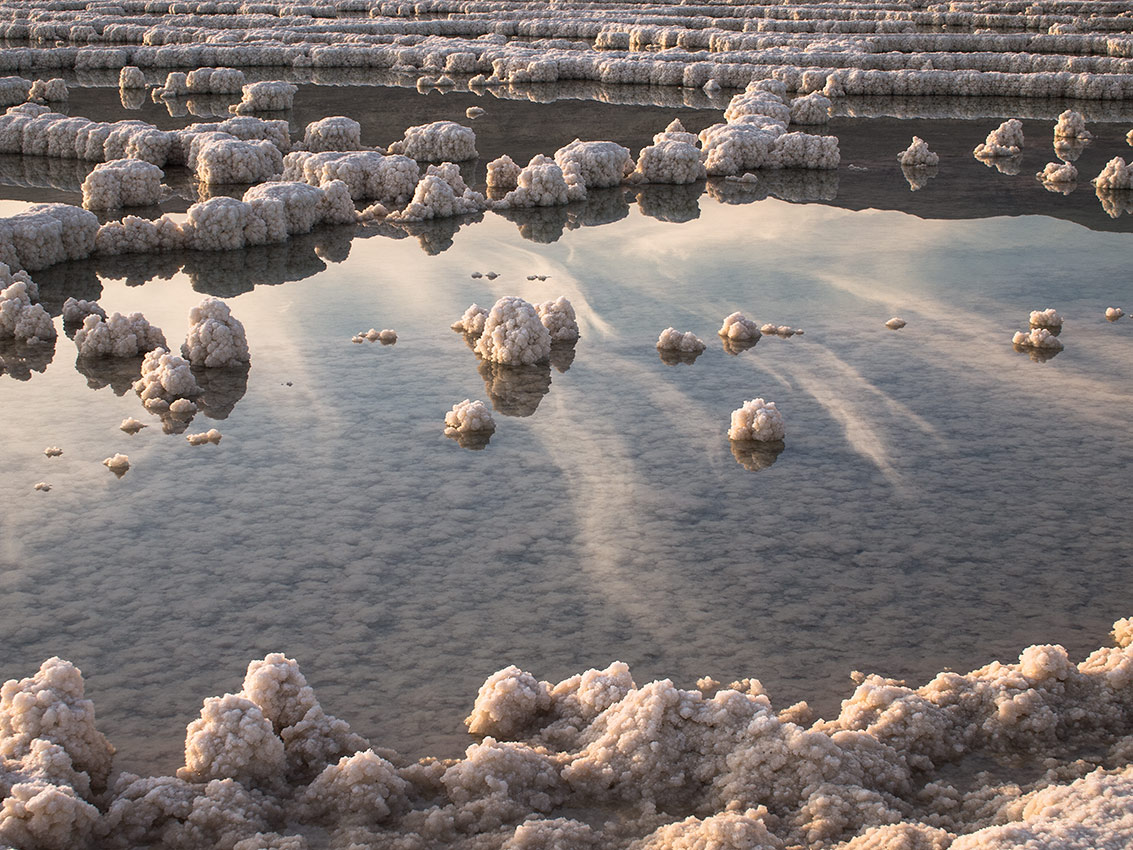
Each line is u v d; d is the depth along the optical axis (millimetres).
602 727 6207
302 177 21594
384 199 21281
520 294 15719
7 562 8664
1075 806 5102
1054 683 6488
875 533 9023
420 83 35781
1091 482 9859
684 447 10711
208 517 9398
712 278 16422
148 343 13555
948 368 12648
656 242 18469
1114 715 6332
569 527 9188
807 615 7906
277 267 17172
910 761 5973
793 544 8875
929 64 35469
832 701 6918
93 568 8586
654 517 9344
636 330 14156
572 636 7672
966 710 6406
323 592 8242
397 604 8078
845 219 19703
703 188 22344
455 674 7246
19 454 10633
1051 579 8328
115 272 16859
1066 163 23531
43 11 52375
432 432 11133
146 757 6438
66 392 12266
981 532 9023
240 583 8367
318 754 6098
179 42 44344
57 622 7875
